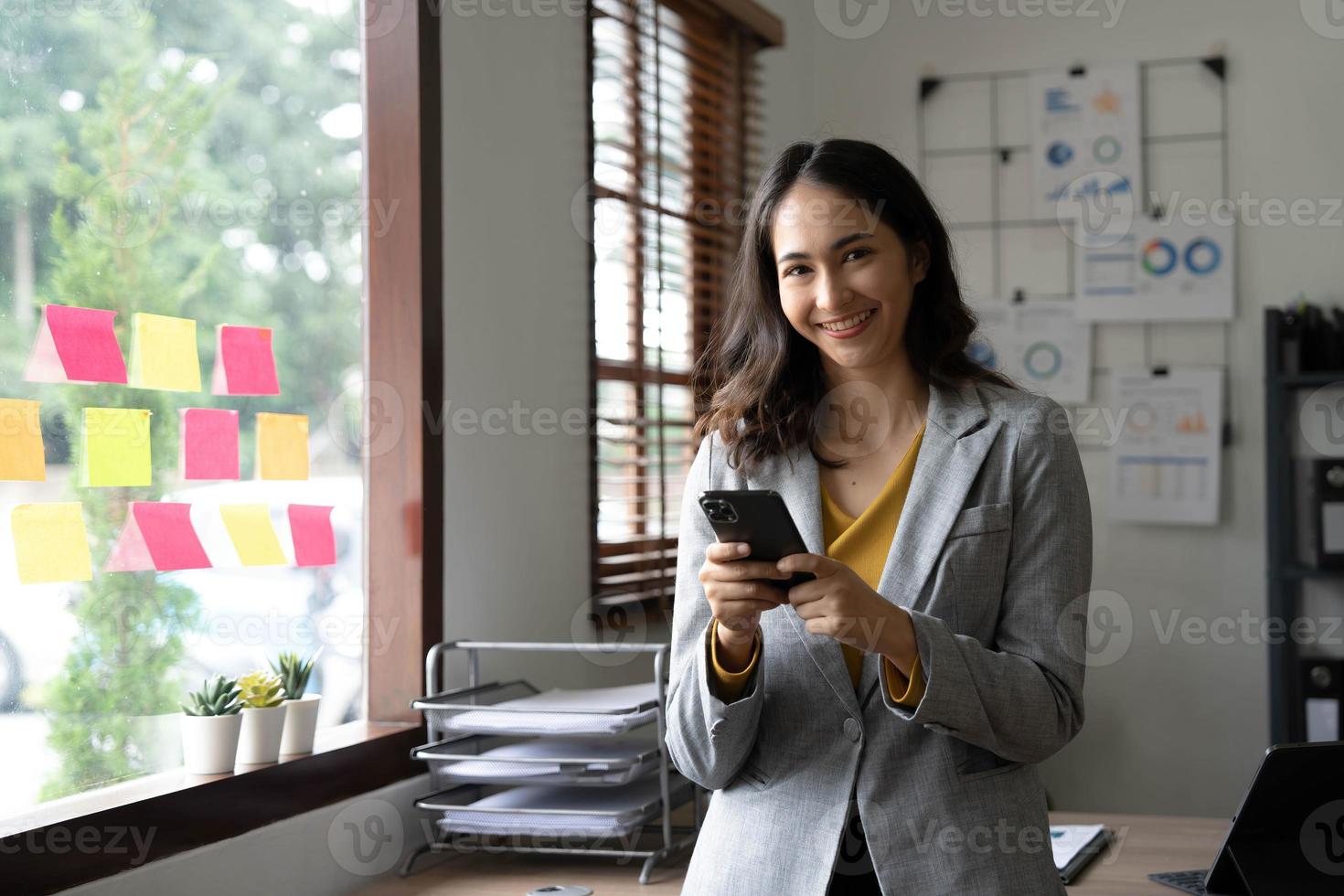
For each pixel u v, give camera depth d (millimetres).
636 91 2781
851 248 1181
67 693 1497
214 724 1574
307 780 1685
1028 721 1111
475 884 1733
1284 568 3328
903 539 1178
